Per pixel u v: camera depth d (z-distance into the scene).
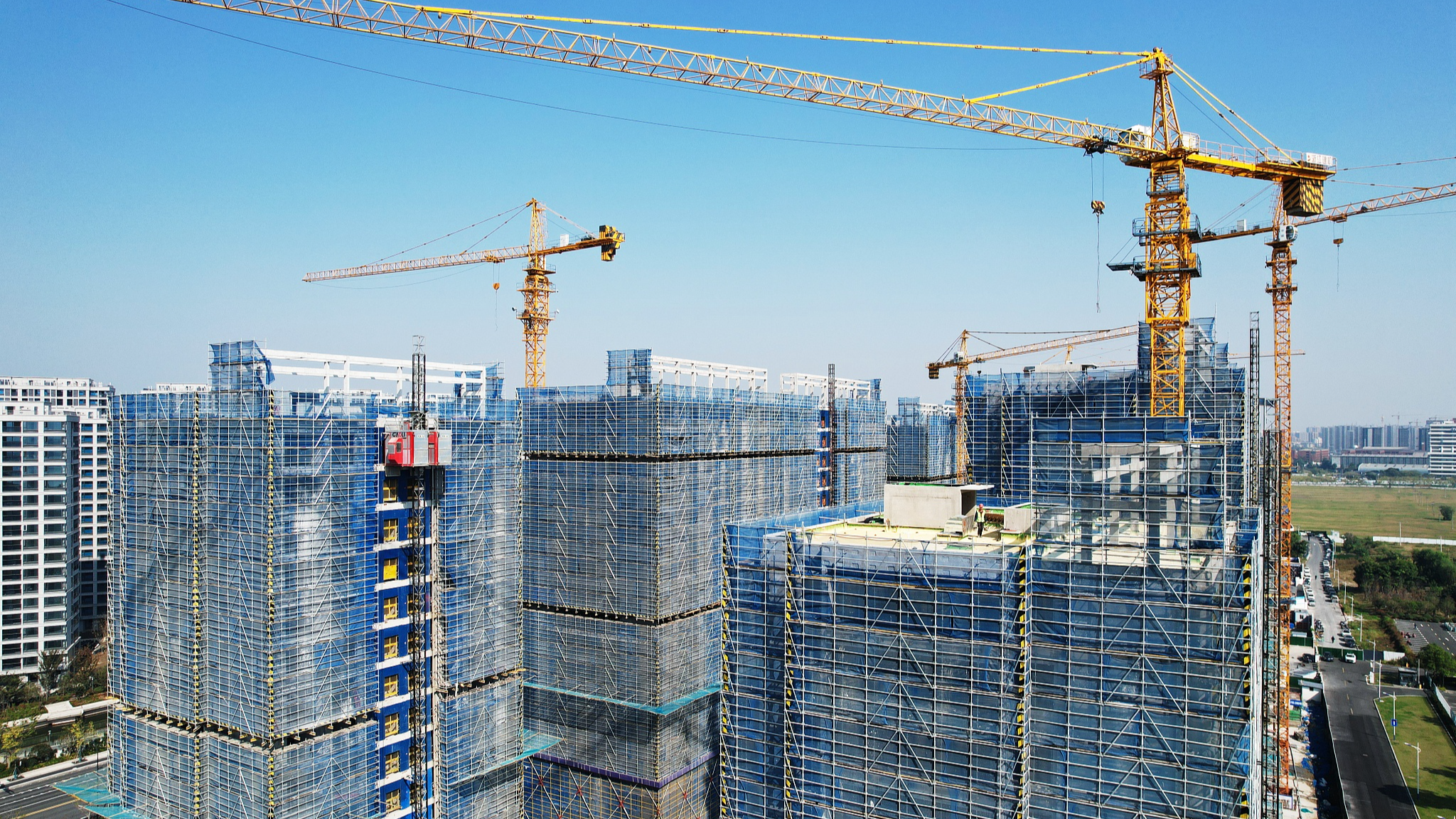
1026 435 113.88
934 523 79.19
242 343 80.38
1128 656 59.59
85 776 93.19
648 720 102.81
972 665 63.84
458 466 90.12
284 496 75.56
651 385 105.31
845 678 68.94
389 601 86.06
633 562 103.44
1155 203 134.38
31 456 183.00
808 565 70.50
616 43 111.94
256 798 75.94
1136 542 61.72
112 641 87.81
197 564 80.25
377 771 84.19
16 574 181.00
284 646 75.75
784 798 72.19
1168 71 130.25
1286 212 150.50
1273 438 145.38
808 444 136.00
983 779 63.62
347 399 84.75
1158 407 107.19
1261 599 91.88
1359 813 137.88
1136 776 59.53
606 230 191.50
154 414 84.12
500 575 94.31
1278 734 123.44
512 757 94.81
